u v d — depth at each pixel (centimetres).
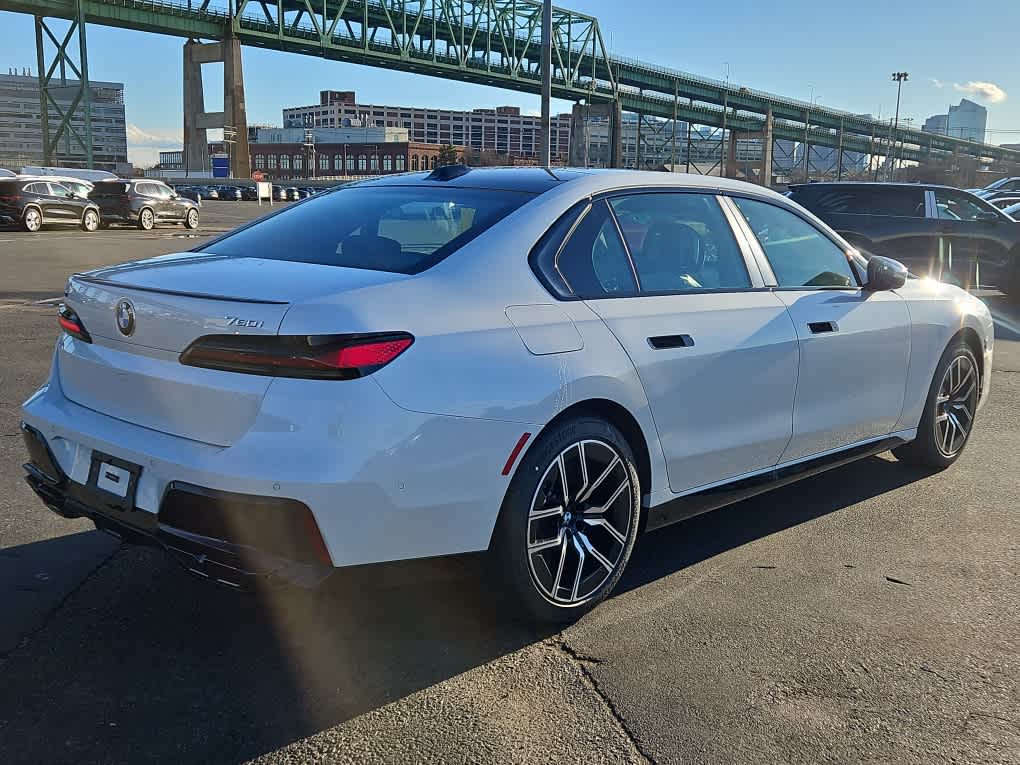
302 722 251
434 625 310
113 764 230
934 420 475
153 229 2966
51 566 350
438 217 319
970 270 1272
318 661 284
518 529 285
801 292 390
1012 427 598
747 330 353
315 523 244
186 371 260
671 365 322
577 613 312
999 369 805
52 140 7950
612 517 317
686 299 341
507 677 276
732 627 311
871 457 525
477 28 9375
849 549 385
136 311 272
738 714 258
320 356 244
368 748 239
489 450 270
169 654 286
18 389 632
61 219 2739
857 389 412
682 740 245
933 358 460
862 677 279
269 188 6488
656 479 329
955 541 395
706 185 377
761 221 392
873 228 1287
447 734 246
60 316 312
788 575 356
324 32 8425
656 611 323
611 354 304
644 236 342
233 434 252
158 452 260
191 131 8506
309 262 299
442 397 260
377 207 340
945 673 283
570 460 298
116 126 16625
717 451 348
